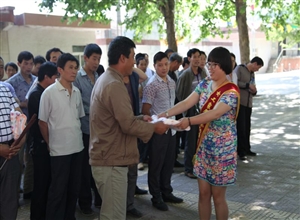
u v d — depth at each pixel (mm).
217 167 2979
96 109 2658
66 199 3561
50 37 11906
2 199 2998
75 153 3479
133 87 3756
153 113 4023
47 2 9492
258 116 10016
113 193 2699
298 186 4559
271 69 32500
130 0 10414
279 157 5875
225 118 2938
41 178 3529
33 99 3488
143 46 17891
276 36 19859
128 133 2607
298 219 3625
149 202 4145
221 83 2953
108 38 16078
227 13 13359
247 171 5199
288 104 12000
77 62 3426
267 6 11711
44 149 3488
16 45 11016
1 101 2967
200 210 3166
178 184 4734
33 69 4887
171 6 10258
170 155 4016
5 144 2926
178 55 5281
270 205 3986
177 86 4930
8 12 10133
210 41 25859
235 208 3918
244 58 12258
